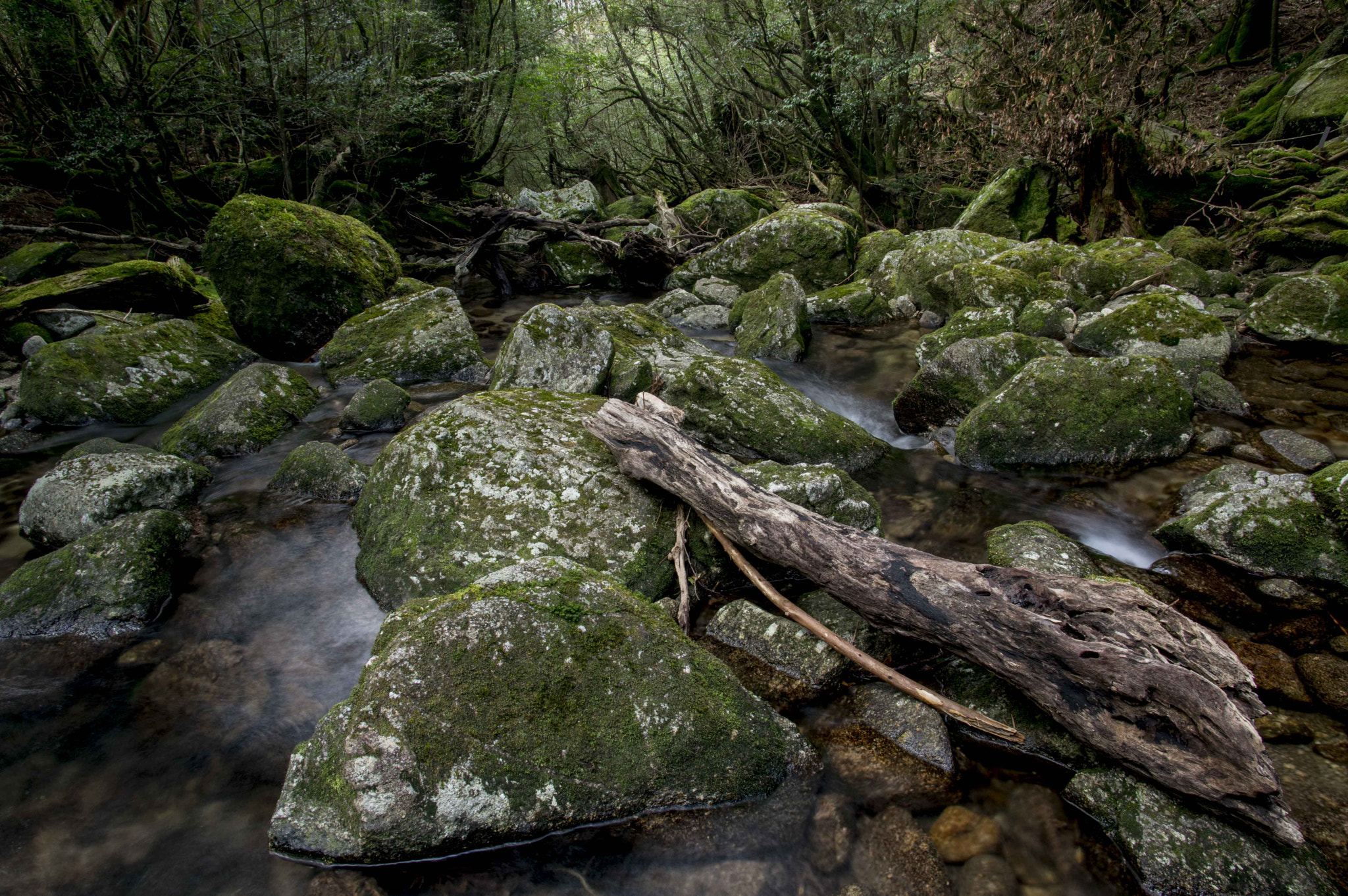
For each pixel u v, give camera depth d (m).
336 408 6.19
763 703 2.67
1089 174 9.95
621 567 3.45
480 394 4.41
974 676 2.83
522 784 2.29
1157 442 4.73
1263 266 8.39
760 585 3.23
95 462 4.46
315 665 3.19
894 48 12.23
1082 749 2.50
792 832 2.33
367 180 11.98
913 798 2.44
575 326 5.48
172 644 3.33
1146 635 2.49
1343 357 6.18
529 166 20.42
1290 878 2.07
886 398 6.50
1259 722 2.70
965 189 13.34
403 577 3.46
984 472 4.93
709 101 16.77
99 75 9.55
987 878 2.16
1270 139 10.99
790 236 9.86
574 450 3.94
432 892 2.16
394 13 11.13
